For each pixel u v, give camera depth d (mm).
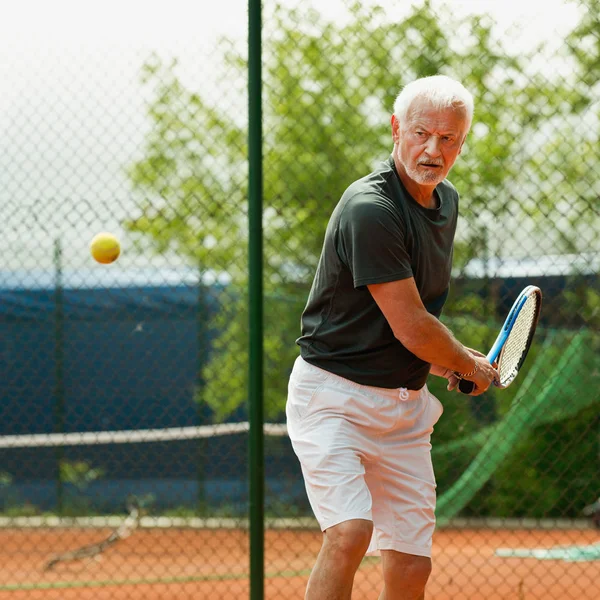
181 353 25391
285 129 19297
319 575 9391
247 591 18609
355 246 9344
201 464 24547
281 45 16859
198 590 18641
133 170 17281
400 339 9477
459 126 9562
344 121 19344
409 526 10477
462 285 19016
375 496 10531
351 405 9992
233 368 25375
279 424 25562
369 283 9312
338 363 10078
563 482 22219
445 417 24078
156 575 20297
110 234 14703
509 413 22891
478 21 15586
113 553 22906
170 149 17688
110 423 25578
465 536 23562
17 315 24719
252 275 13016
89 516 25391
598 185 16359
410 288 9398
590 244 16703
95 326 24906
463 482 23344
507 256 17375
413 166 9586
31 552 23031
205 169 17984
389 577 10602
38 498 25734
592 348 21109
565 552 21312
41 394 25016
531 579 19219
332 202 20312
